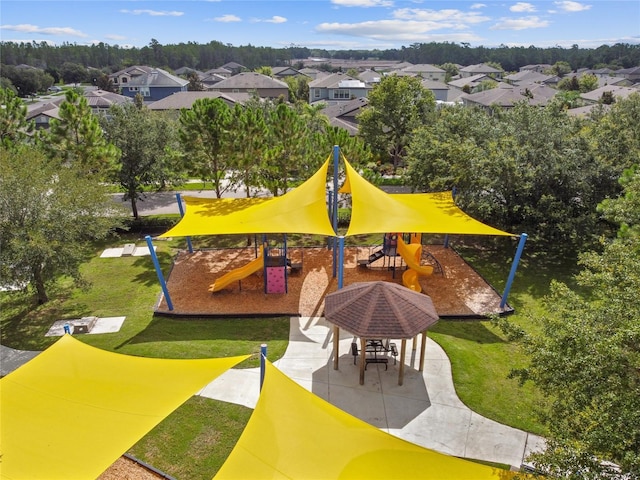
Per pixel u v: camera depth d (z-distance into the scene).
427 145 28.86
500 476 7.65
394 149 48.84
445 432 12.26
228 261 24.61
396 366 15.10
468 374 14.70
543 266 24.06
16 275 17.08
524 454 11.52
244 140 25.20
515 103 26.91
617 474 7.19
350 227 18.03
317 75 152.00
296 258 24.64
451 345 16.33
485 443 11.88
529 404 13.30
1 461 7.92
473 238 28.22
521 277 22.77
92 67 199.88
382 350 15.20
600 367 7.85
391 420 12.71
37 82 122.81
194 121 24.62
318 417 8.84
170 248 27.17
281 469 7.67
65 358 11.10
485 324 18.20
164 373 10.37
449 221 19.25
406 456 7.96
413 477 7.54
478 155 23.50
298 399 9.27
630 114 29.38
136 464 11.01
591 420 7.62
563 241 23.39
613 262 10.30
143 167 30.50
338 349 15.38
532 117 24.77
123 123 30.00
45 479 7.55
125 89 109.31
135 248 27.17
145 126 30.45
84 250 19.95
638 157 21.88
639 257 10.34
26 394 9.73
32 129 32.62
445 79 144.62
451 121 29.55
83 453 8.07
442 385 14.20
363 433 8.47
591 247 22.39
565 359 8.30
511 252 25.91
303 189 20.38
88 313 19.30
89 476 7.59
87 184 19.47
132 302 20.28
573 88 106.81
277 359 15.55
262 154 26.27
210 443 11.73
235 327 17.81
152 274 23.34
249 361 15.34
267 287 20.45
